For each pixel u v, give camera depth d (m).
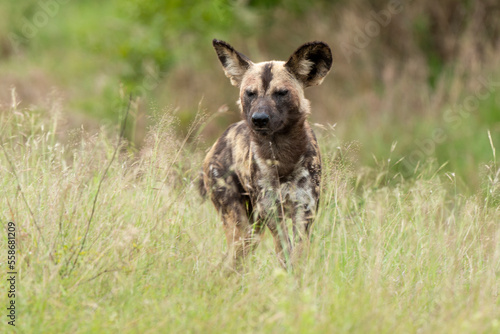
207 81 22.14
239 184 10.10
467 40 22.08
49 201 8.77
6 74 24.05
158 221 8.70
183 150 10.98
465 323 6.66
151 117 11.70
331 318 7.02
